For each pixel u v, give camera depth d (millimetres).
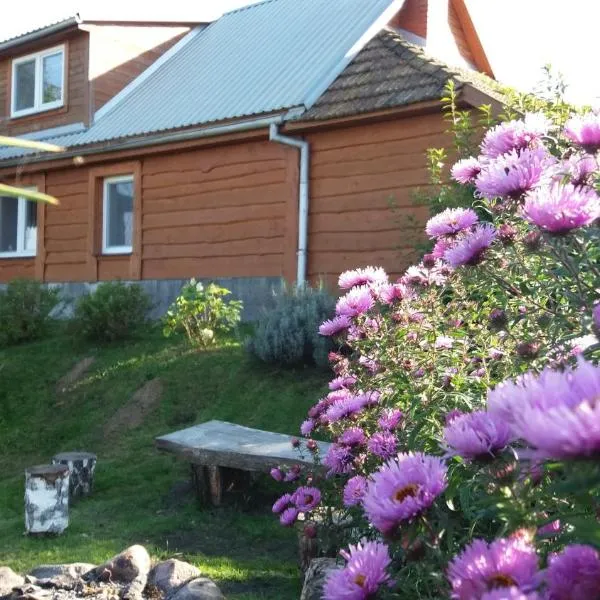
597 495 1301
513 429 936
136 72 13305
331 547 3570
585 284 1720
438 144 8508
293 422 6641
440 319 3070
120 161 11656
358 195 9172
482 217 4184
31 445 7477
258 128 9641
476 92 7789
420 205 8266
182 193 10922
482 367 2785
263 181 10016
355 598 1302
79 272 12242
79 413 7871
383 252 8906
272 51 11805
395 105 8414
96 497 5766
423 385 2824
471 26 12805
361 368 3398
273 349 7602
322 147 9523
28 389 8586
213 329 8969
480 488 1786
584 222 1565
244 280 10156
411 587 1726
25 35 13039
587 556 1025
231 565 4234
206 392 7594
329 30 11359
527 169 1805
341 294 9156
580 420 832
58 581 3717
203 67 12609
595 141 1901
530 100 6289
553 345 1969
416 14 11789
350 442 3012
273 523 5020
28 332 10188
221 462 5184
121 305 9367
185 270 10859
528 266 2162
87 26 12477
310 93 9422
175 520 5105
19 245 13422
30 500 4820
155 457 6551
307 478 3959
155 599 3523
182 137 10320
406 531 1335
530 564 1049
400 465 1378
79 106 12734
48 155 12016
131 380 8195
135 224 11445
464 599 1042
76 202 12312
